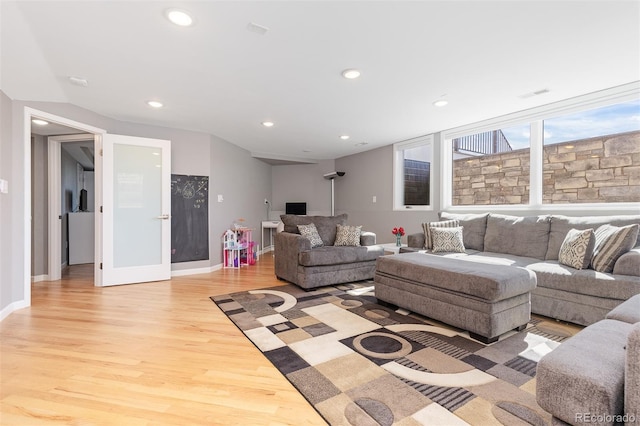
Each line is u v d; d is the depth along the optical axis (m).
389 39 2.16
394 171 5.57
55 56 2.38
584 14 1.88
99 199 3.86
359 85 2.97
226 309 2.98
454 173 4.73
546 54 2.38
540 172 3.72
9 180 2.91
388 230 5.72
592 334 1.36
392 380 1.73
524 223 3.50
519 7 1.82
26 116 3.07
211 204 4.93
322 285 3.70
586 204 3.36
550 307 2.63
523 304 2.39
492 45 2.24
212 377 1.79
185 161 4.65
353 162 6.53
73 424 1.41
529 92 3.17
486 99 3.36
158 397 1.61
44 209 4.22
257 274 4.61
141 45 2.22
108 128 3.96
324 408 1.50
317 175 7.22
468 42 2.20
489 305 2.16
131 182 4.05
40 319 2.72
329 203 7.11
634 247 2.60
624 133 3.12
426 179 5.09
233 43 2.20
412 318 2.71
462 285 2.30
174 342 2.26
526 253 3.38
